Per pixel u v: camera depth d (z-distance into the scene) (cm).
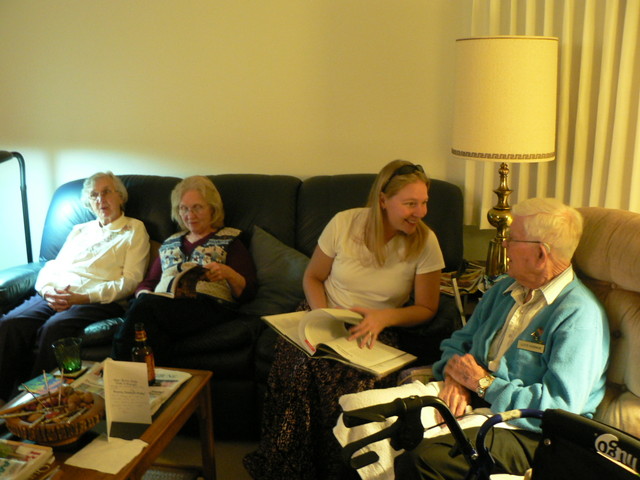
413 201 204
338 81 298
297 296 258
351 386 193
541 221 160
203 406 203
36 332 259
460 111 227
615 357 163
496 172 272
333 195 276
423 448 147
